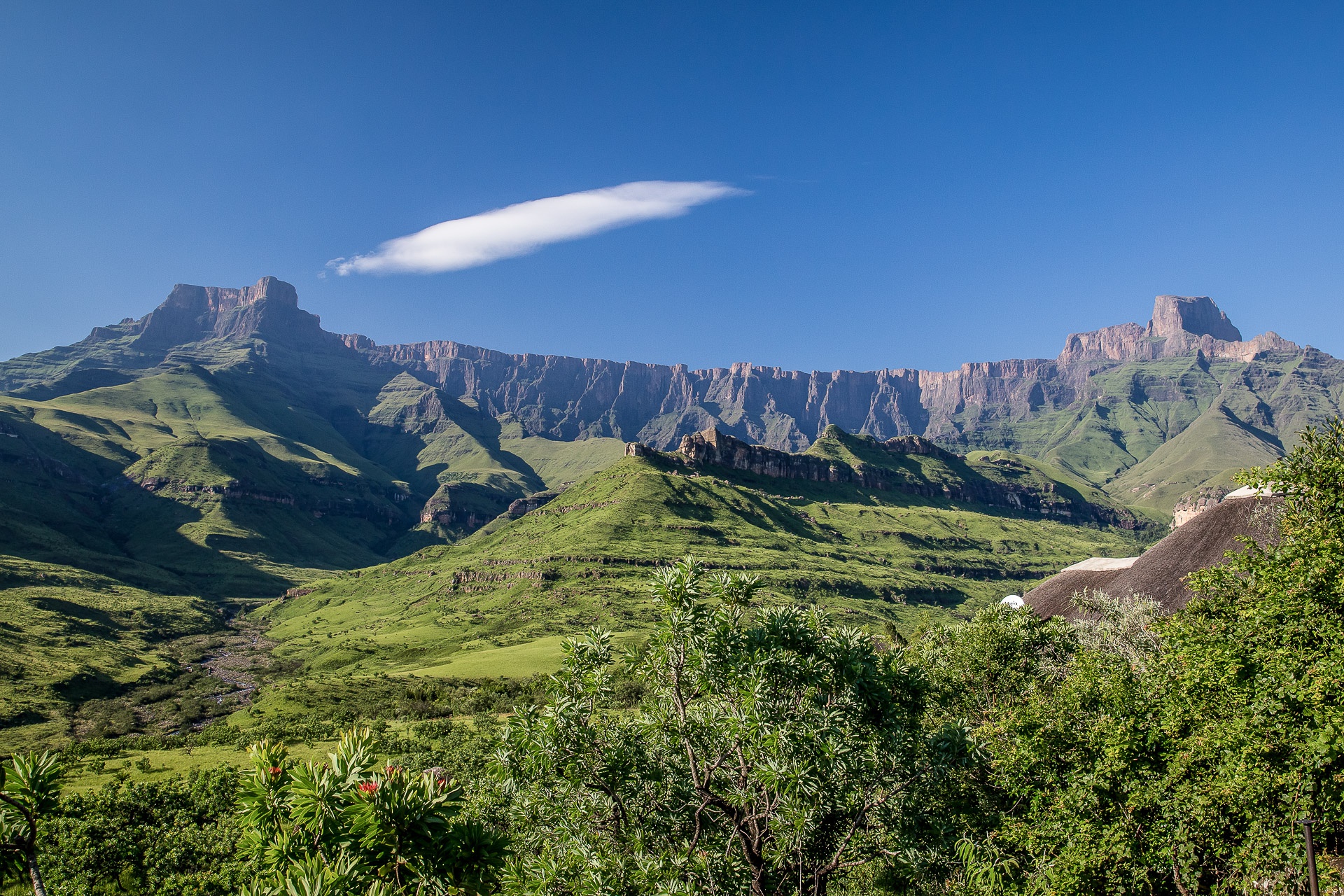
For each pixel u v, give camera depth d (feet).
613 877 54.70
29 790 31.09
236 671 601.21
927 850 68.13
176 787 167.43
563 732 57.62
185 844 134.92
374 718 347.77
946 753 65.57
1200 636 74.64
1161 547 187.11
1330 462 71.77
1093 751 74.02
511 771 62.95
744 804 58.59
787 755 56.18
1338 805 57.31
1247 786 59.47
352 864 31.58
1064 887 67.05
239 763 227.20
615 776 59.67
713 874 57.93
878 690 62.85
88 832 133.49
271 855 33.37
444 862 33.06
